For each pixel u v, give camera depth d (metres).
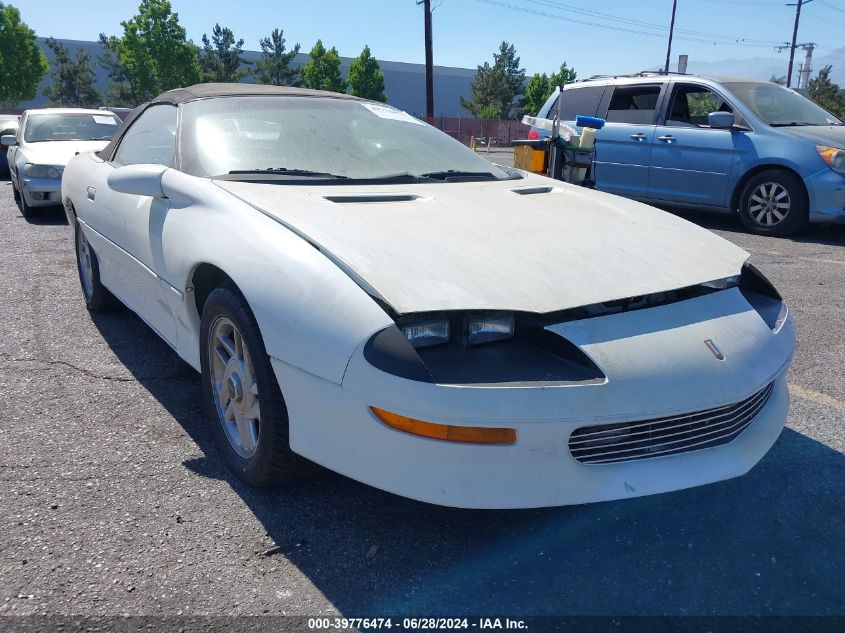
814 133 7.45
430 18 31.30
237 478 2.63
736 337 2.32
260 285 2.24
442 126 43.50
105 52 66.06
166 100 3.69
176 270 2.72
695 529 2.41
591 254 2.43
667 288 2.32
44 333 4.27
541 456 1.96
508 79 61.66
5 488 2.54
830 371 3.88
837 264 6.40
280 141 3.23
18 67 45.09
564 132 5.16
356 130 3.53
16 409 3.20
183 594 2.02
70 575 2.08
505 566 2.19
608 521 2.45
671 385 2.07
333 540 2.29
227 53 56.34
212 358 2.67
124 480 2.61
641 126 8.50
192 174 2.96
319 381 2.07
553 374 2.01
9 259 6.39
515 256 2.32
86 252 4.49
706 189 8.05
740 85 8.09
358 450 2.03
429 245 2.30
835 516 2.49
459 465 1.93
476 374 1.97
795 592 2.10
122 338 4.20
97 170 4.05
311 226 2.36
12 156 9.63
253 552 2.21
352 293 2.05
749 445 2.33
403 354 1.93
